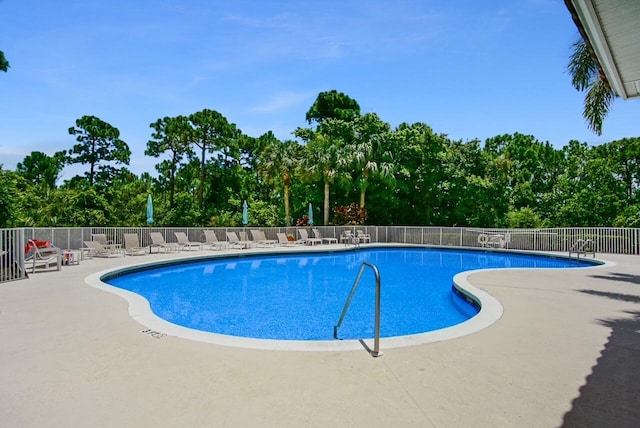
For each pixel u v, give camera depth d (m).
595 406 3.27
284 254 18.03
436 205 30.58
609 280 9.77
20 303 6.88
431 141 29.31
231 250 17.81
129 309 6.45
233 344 4.76
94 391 3.47
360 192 28.22
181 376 3.81
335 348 4.66
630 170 30.03
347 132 29.56
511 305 7.04
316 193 29.56
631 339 5.11
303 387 3.59
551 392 3.53
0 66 13.30
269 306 8.81
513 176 36.69
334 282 11.86
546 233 18.92
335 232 23.06
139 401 3.29
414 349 4.66
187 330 5.32
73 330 5.30
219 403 3.27
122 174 40.72
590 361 4.31
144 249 16.58
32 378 3.74
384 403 3.30
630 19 3.08
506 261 17.27
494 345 4.83
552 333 5.37
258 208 34.25
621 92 4.83
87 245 14.26
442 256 19.11
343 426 2.92
